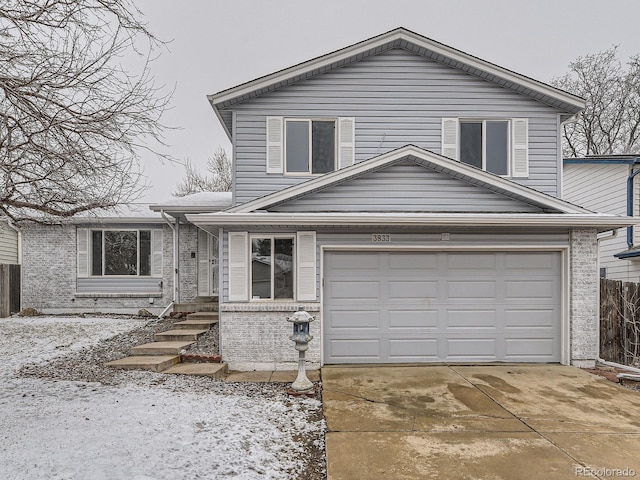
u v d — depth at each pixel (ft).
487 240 26.91
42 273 44.50
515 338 27.17
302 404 19.36
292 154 31.89
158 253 44.42
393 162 27.66
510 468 13.48
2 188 17.17
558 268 27.35
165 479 11.91
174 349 27.25
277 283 26.73
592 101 80.07
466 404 19.42
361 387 21.90
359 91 32.01
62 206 20.13
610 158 41.65
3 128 15.97
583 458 14.21
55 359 26.91
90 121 16.31
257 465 13.33
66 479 11.58
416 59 32.19
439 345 27.02
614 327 27.68
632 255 38.60
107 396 19.22
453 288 27.17
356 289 26.94
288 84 31.68
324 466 13.76
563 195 50.19
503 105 32.35
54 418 16.25
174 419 16.49
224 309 26.11
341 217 24.85
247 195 31.30
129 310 44.24
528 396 20.57
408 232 26.78
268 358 25.98
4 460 12.57
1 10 14.87
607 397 20.47
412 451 14.65
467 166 27.09
